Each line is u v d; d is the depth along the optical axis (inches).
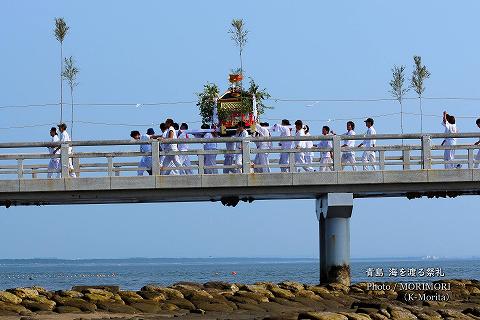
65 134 1923.0
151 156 1851.6
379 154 1884.8
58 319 1507.1
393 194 2015.3
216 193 1867.6
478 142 1895.9
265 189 1875.0
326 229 1909.4
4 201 1902.1
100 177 1825.8
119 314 1610.5
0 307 1626.5
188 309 1686.8
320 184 1861.5
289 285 1910.7
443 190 1903.3
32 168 1852.9
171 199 1945.1
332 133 2025.1
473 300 1785.2
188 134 2030.0
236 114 2459.4
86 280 4867.1
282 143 2011.6
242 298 1738.4
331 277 1905.8
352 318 1375.5
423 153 1884.8
